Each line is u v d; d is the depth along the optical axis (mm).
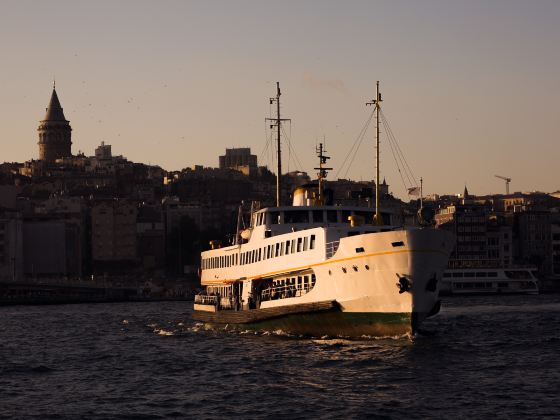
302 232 90562
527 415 57906
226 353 87250
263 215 98750
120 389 70500
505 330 112500
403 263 80188
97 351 97875
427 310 82312
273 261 95688
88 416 60875
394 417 57938
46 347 105625
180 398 65750
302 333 92688
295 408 60969
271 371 74688
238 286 107500
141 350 96062
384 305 82750
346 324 86750
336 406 61062
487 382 68062
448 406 60406
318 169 105062
